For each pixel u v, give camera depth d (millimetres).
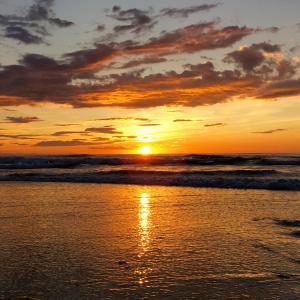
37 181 21875
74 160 40719
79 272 6406
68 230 9422
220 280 6035
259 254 7363
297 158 41844
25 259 7082
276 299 5301
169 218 10852
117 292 5566
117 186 19172
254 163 35969
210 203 13469
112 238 8641
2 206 12977
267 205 13008
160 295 5480
